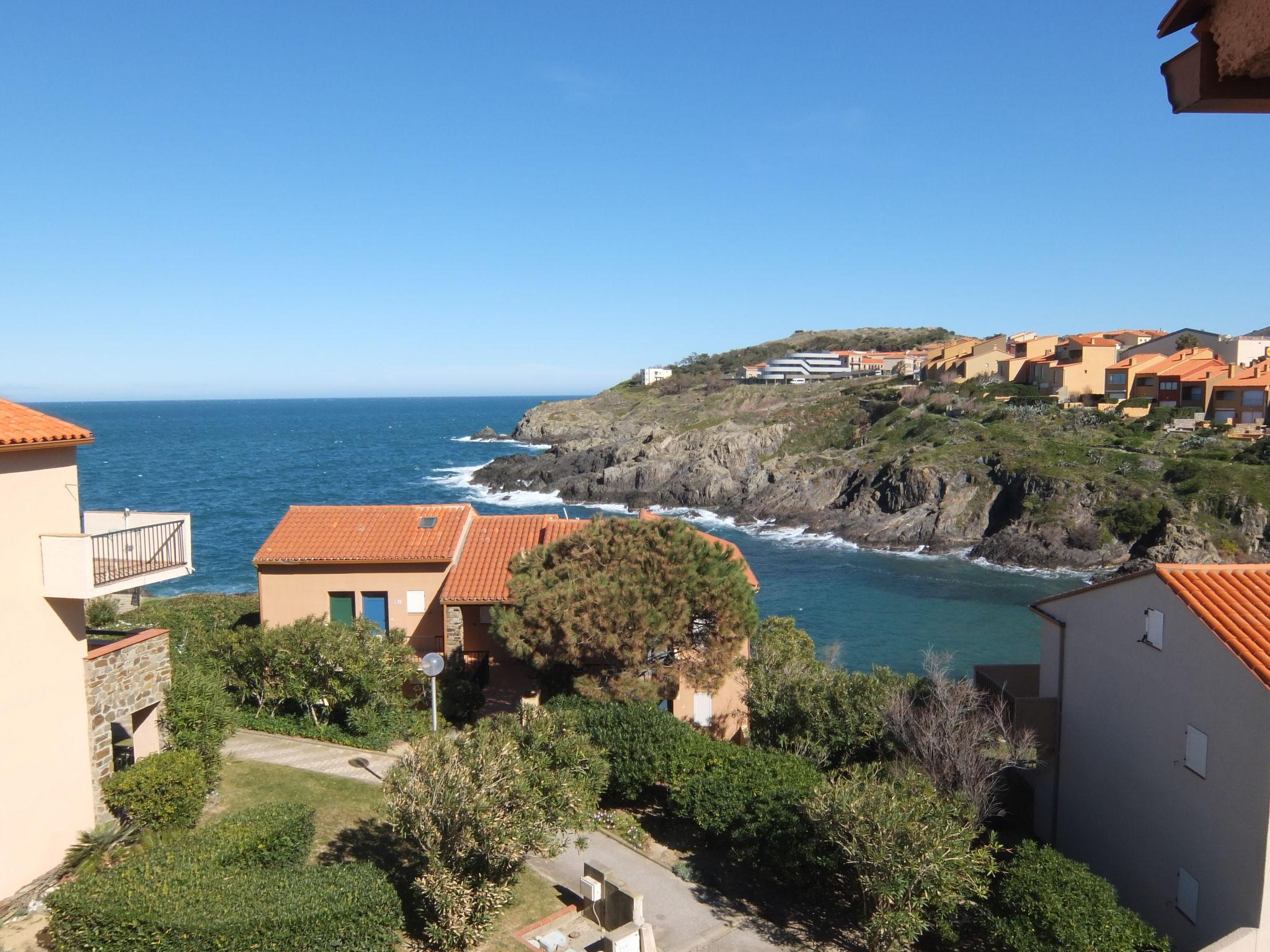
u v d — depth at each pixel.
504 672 28.02
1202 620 16.23
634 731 19.77
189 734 17.78
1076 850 21.12
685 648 21.75
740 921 15.95
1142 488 67.69
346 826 17.44
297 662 23.02
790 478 87.94
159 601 33.75
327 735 22.64
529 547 29.91
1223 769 15.83
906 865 14.09
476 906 13.79
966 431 87.25
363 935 12.59
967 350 124.69
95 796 15.84
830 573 63.91
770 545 74.19
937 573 64.06
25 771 14.45
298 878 13.07
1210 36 3.68
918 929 14.23
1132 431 82.12
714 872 17.80
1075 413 89.19
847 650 46.75
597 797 17.64
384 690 23.06
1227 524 63.62
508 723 17.34
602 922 15.38
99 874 13.20
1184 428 83.62
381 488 107.19
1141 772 18.50
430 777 13.68
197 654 25.03
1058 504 68.56
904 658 45.47
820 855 16.16
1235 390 85.62
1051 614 22.30
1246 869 15.05
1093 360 99.62
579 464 108.62
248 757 21.12
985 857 14.97
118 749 19.66
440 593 28.48
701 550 22.52
